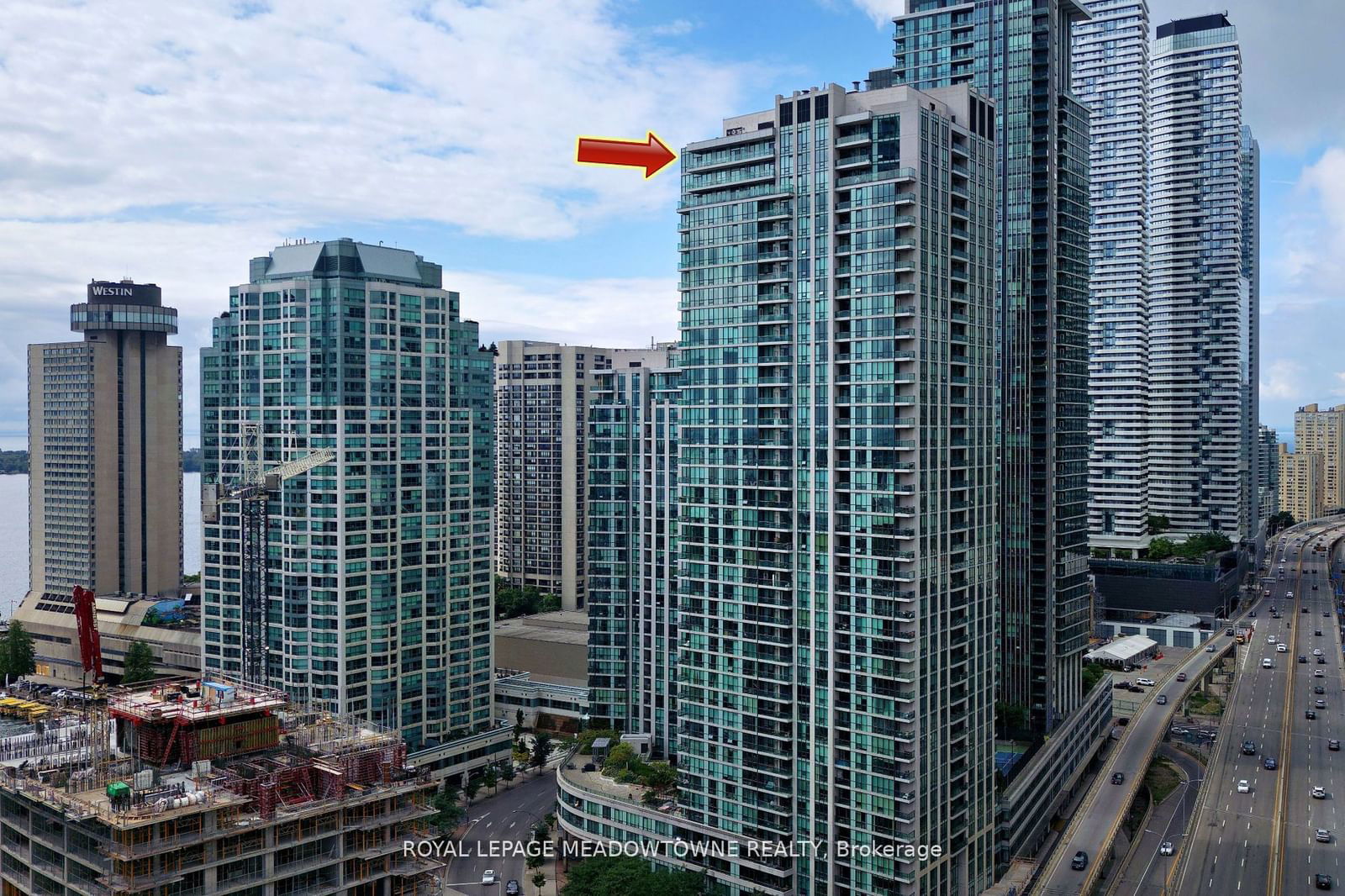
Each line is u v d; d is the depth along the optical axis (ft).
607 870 621.31
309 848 482.28
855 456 609.42
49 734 537.65
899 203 593.01
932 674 610.24
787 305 642.22
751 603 654.53
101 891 444.96
